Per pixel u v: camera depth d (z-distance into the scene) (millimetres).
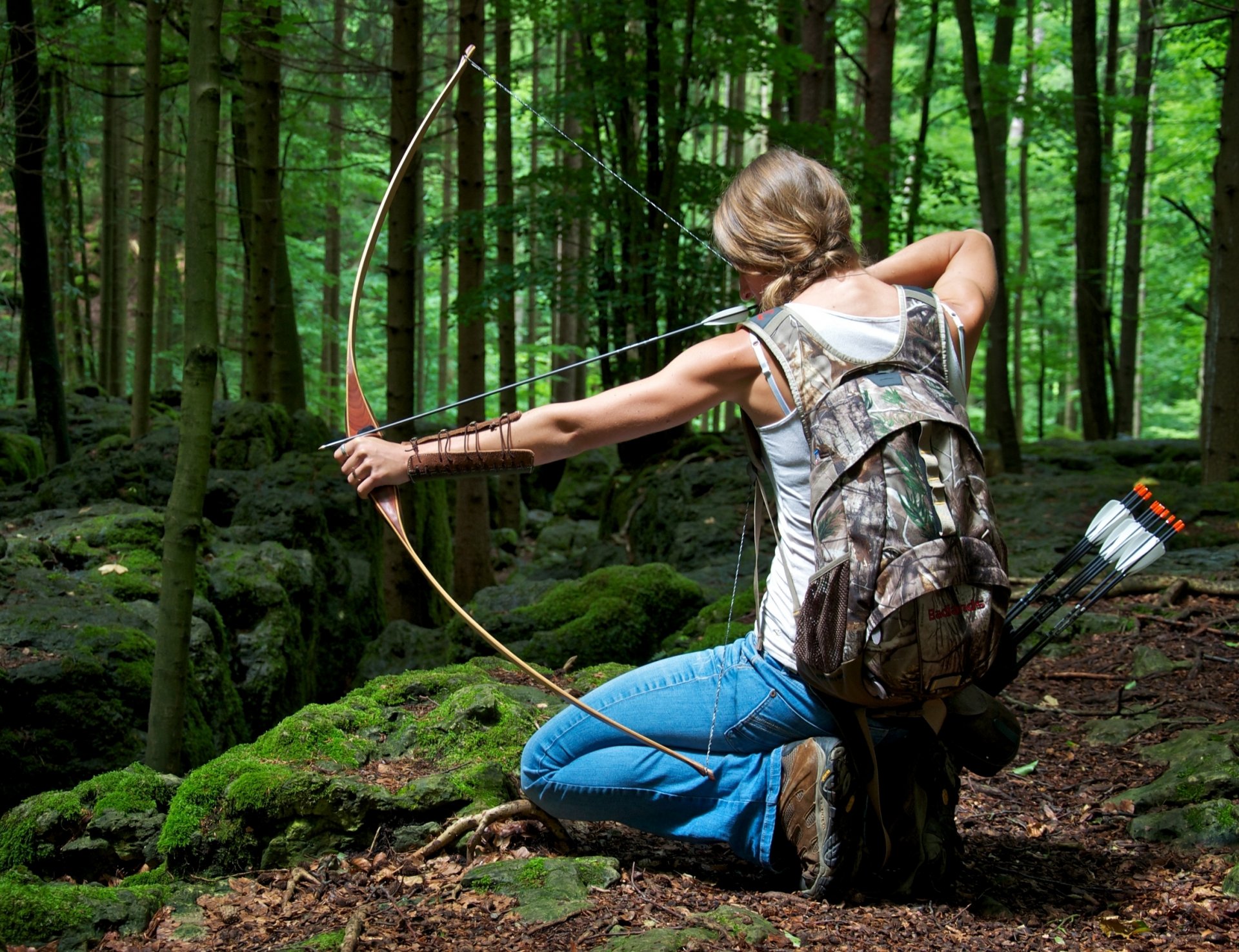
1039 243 26766
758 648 2291
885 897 2367
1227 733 3287
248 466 8312
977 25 22766
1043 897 2414
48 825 2631
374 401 22750
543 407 2127
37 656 4266
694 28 10484
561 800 2461
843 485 1973
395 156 7848
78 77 11117
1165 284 23141
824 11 12016
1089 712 3791
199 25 3475
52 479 8086
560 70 13859
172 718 3570
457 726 2977
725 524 8047
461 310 9102
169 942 2160
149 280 9219
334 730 2934
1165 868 2590
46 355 8516
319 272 20641
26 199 8109
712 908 2281
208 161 3486
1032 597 2490
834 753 2217
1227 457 7715
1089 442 13766
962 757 2398
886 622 1937
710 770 2299
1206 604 4926
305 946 2078
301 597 6539
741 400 2123
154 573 5590
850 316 2070
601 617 5387
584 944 2088
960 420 2023
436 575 9602
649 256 9992
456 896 2316
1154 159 19109
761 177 2209
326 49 13375
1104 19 23344
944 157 12188
